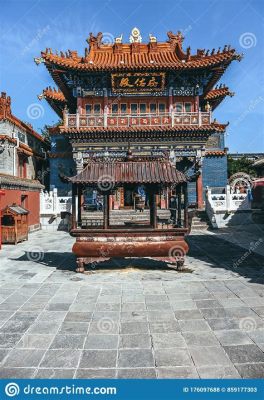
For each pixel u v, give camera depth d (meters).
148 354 5.34
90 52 29.27
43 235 22.45
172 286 9.28
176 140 27.14
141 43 30.73
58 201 26.44
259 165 33.81
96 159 11.96
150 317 6.91
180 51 28.67
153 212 11.44
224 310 7.27
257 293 8.47
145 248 10.99
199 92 28.25
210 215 25.34
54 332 6.20
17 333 6.17
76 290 8.98
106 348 5.56
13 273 11.05
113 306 7.63
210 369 4.90
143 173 11.19
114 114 27.12
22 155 26.97
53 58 25.23
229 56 25.11
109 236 11.01
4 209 17.84
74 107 32.34
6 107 23.88
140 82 27.61
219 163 31.00
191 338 5.90
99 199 26.70
